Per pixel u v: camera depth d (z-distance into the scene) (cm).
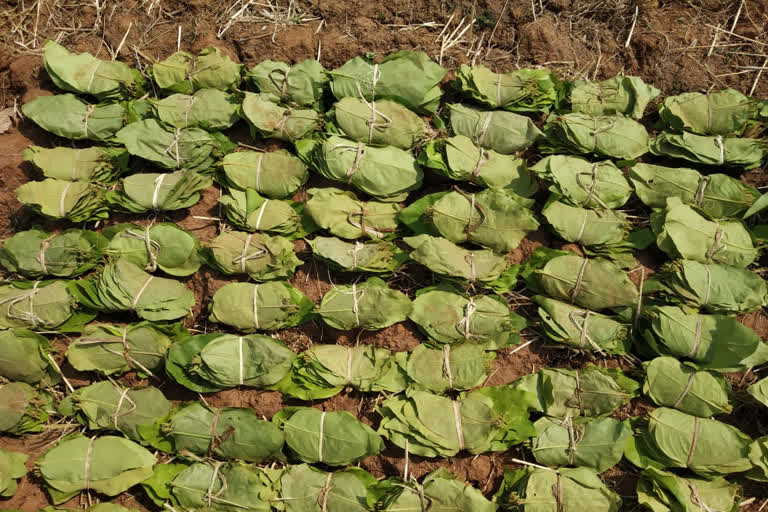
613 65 183
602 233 170
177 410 164
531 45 183
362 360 166
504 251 170
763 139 174
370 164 172
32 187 171
